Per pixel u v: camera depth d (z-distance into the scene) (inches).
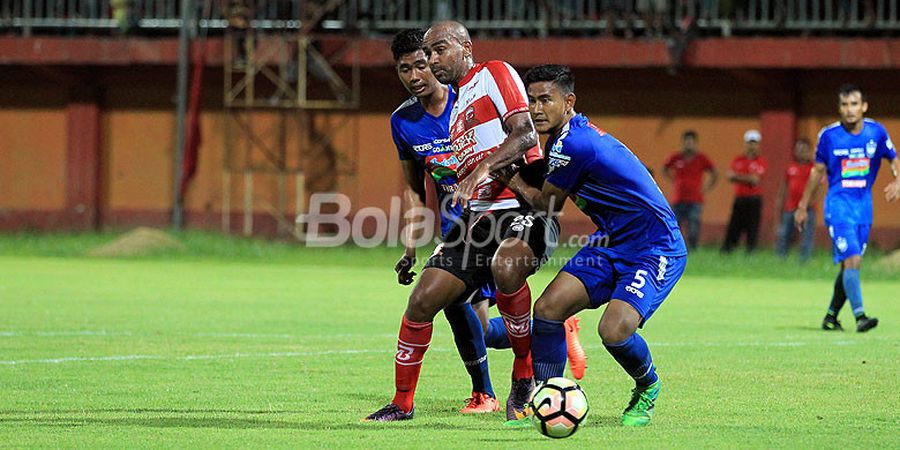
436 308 968.3
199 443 863.7
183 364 1307.8
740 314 1979.6
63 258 3329.2
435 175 1057.5
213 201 3924.7
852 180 1708.9
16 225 3986.2
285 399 1075.9
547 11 3607.3
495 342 1109.1
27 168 3988.7
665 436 898.7
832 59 3415.4
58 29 3917.3
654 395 957.2
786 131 3614.7
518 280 954.7
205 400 1065.5
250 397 1085.1
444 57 987.3
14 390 1115.9
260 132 3905.0
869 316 1955.0
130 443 863.1
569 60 3528.5
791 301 2244.1
